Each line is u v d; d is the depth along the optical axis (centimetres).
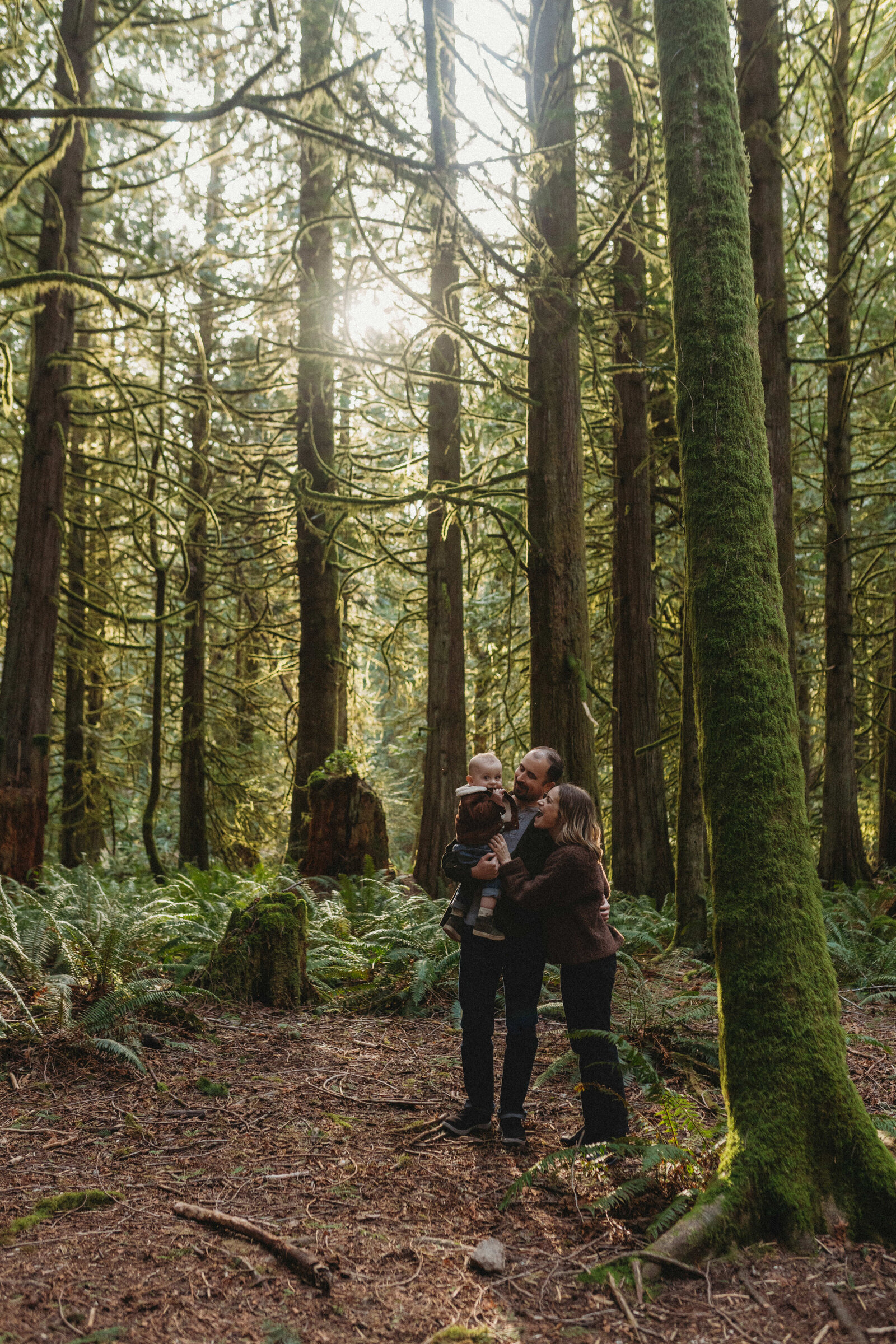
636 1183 304
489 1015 403
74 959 527
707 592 342
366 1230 301
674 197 365
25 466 1005
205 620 1608
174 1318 243
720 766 332
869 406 1340
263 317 1370
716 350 350
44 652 987
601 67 1018
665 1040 496
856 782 1139
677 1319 248
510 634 1245
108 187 1052
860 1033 561
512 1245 294
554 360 819
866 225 937
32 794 953
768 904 318
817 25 927
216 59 1143
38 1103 409
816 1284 263
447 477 1066
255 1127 395
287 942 623
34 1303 248
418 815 1917
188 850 1544
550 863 375
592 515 1368
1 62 920
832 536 1163
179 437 1330
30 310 929
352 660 1582
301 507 1188
